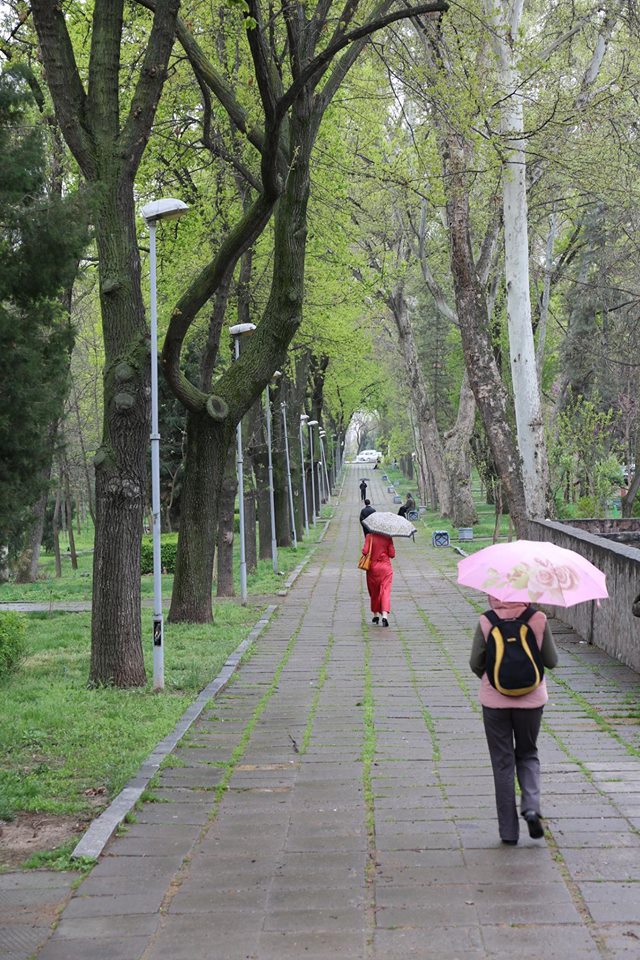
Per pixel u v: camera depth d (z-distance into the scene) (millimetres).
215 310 18719
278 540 36875
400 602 19562
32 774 7230
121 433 10750
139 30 16906
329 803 6523
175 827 6090
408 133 21875
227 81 15766
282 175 15289
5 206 8430
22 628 12094
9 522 8812
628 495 29219
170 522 43906
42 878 5250
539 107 18281
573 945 4289
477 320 20375
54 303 9062
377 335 54125
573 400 35375
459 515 39719
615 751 7754
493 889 4930
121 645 10750
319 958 4242
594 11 18797
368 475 117750
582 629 14023
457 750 7934
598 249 30828
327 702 10047
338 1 16188
